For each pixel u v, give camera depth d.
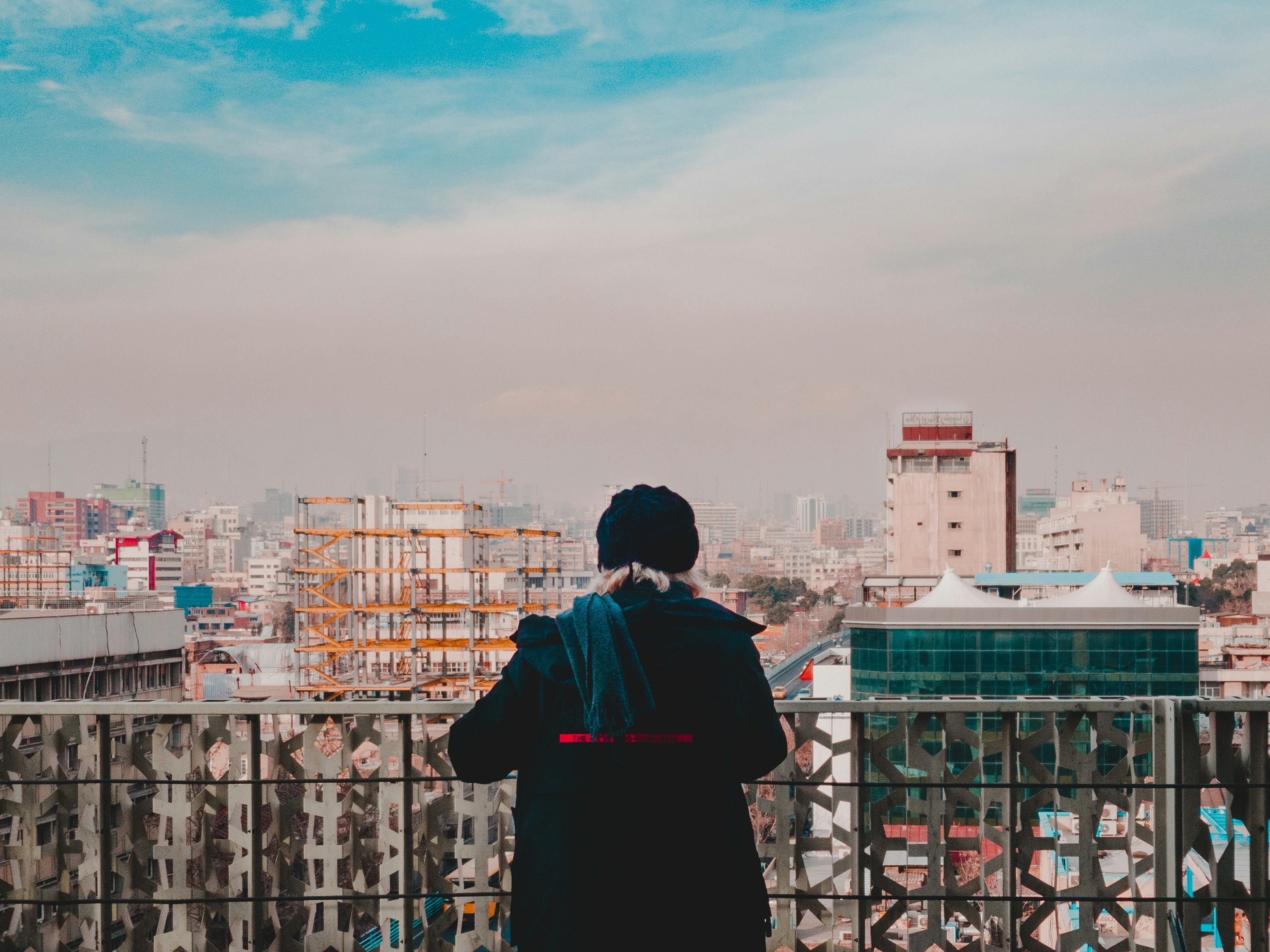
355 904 3.80
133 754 3.88
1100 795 3.77
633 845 2.53
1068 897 3.77
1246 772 3.72
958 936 3.86
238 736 3.86
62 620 38.78
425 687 53.03
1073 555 141.88
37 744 4.73
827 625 178.00
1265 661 80.69
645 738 2.58
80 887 3.79
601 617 2.62
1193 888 4.32
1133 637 50.50
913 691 51.88
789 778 3.81
